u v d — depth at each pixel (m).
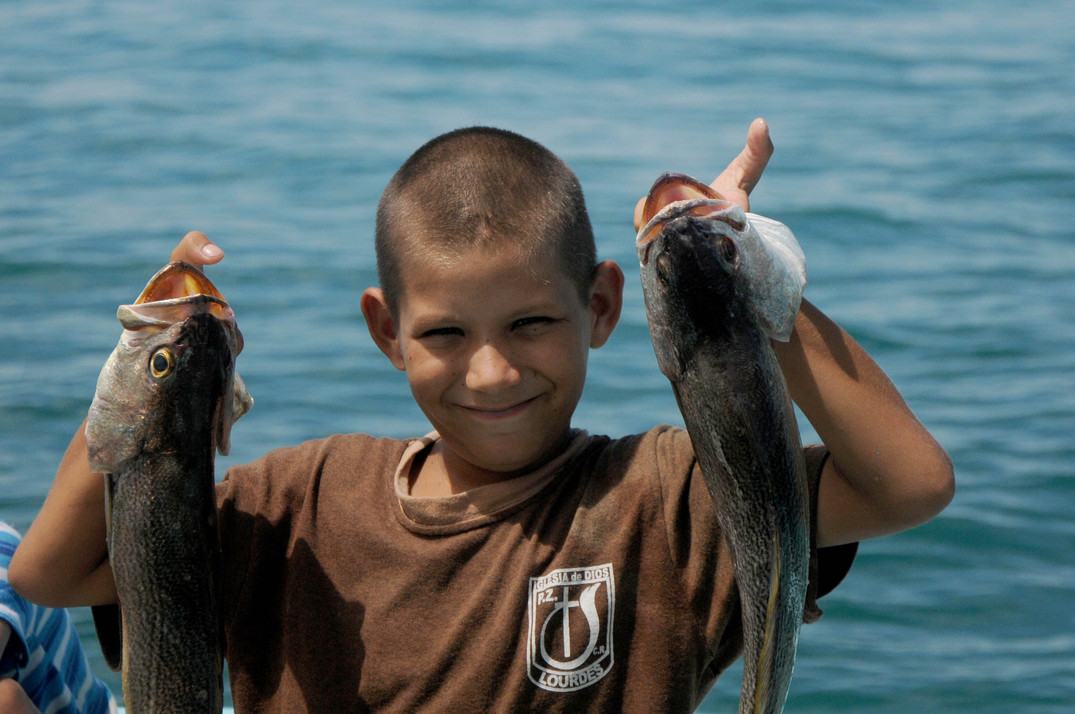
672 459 2.87
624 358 11.34
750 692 2.60
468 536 2.85
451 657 2.78
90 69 21.53
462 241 2.69
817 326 2.70
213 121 18.64
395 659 2.81
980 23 26.23
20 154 17.00
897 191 15.84
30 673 3.84
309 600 2.91
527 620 2.78
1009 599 8.01
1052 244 14.19
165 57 22.41
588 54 22.97
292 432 9.81
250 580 2.96
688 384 2.63
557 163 2.87
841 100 20.25
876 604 8.02
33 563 2.82
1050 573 8.26
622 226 14.09
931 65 22.55
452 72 21.73
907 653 7.50
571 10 26.59
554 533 2.84
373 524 2.93
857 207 15.23
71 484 2.79
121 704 6.64
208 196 15.51
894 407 2.67
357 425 9.98
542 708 2.76
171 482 2.70
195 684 2.76
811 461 2.80
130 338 2.70
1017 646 7.55
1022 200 15.65
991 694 7.06
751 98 20.25
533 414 2.78
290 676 2.88
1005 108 19.69
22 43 23.45
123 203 15.14
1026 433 9.95
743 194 2.81
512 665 2.77
